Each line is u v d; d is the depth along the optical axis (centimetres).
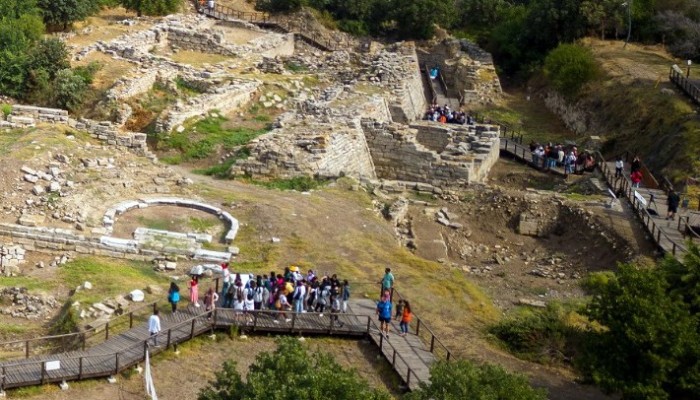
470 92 8038
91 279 3772
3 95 5891
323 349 3488
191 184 4816
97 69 6250
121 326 3447
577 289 4444
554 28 8700
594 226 4881
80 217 4191
